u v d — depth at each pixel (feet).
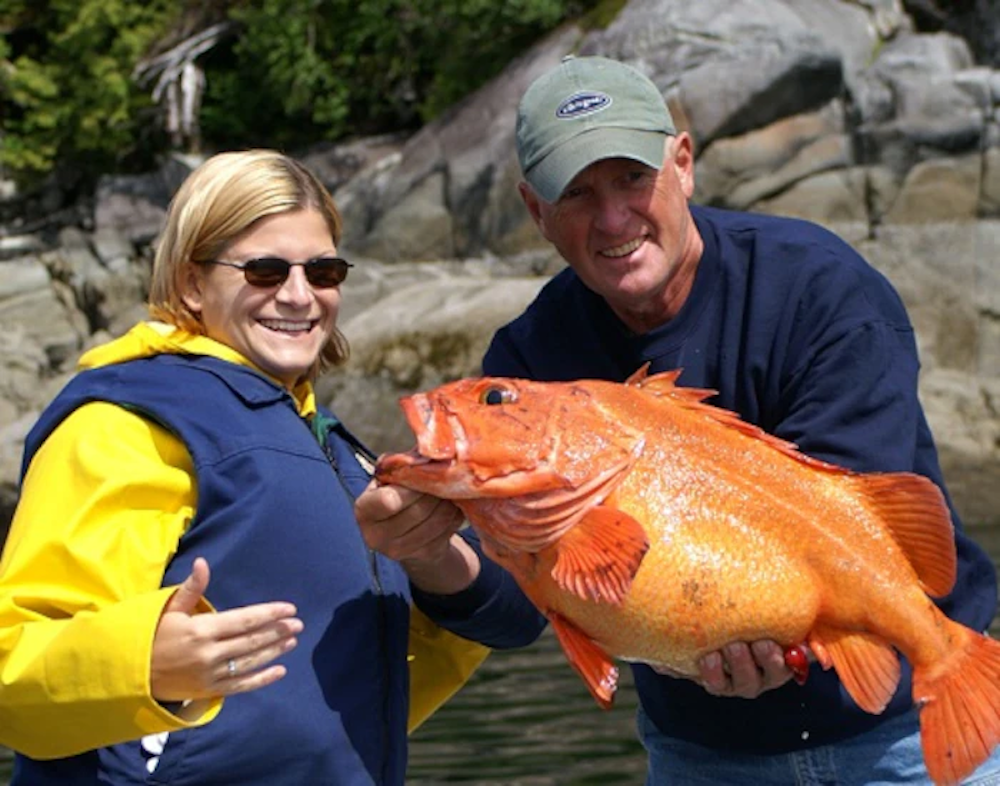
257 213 10.59
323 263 10.78
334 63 68.39
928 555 10.23
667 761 13.28
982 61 54.39
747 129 52.49
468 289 53.16
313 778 10.03
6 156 64.03
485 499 9.65
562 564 9.47
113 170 67.15
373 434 50.88
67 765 9.86
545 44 58.34
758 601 9.84
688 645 9.87
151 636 8.97
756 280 12.09
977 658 10.21
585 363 12.90
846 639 10.17
